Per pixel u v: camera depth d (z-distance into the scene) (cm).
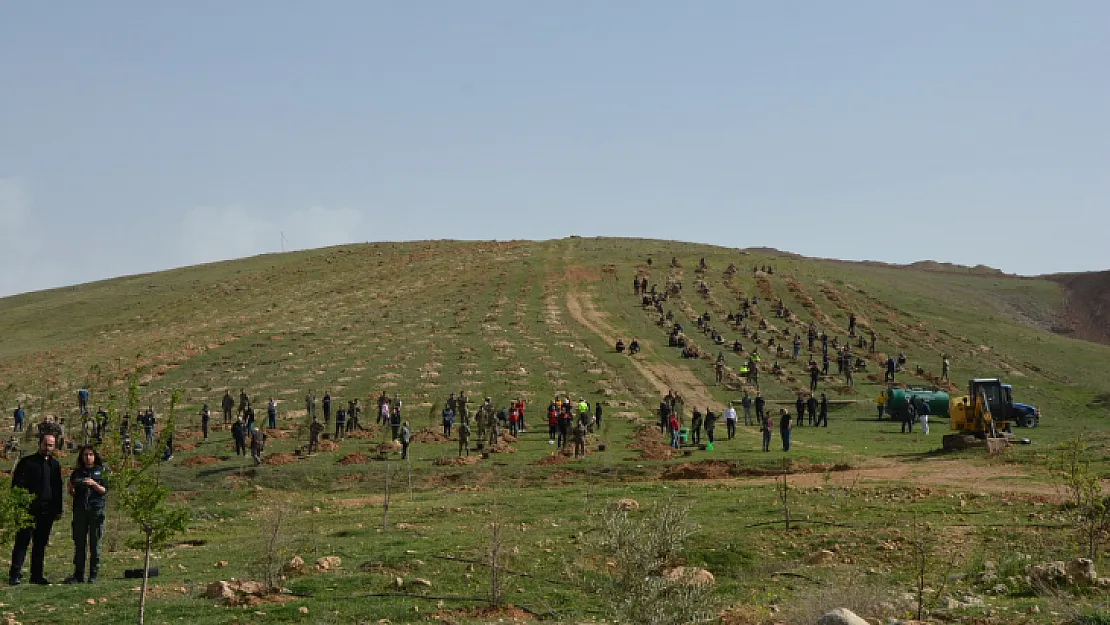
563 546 2123
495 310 10181
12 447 5025
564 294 11138
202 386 7119
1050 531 2178
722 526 2338
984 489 2842
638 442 5041
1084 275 19012
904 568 1950
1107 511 2094
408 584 1802
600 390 6950
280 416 6109
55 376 7931
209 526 3008
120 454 1523
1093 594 1606
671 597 1373
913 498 2673
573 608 1648
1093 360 9331
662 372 7744
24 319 11969
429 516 2814
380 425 5756
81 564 1862
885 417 6462
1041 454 3756
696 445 4959
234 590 1708
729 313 9994
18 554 1806
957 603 1595
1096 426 6259
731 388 7294
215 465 4475
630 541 1374
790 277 12275
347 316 10050
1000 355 9269
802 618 1484
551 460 4447
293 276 13275
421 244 15712
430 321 9662
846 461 4162
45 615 1527
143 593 1429
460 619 1553
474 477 4131
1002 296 17238
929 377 7938
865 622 1308
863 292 12044
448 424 5356
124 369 7856
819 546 2142
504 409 5906
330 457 4653
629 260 13288
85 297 13288
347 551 2142
